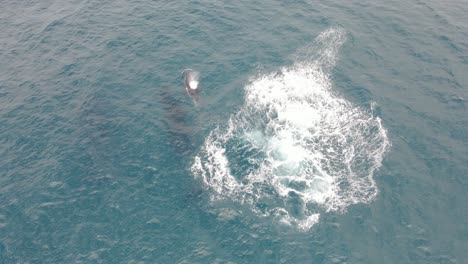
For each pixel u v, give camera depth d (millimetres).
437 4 62406
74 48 55625
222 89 49000
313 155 42281
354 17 59312
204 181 40125
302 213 37438
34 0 66562
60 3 65188
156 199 38688
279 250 34812
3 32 59312
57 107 47719
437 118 45156
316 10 60625
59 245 35469
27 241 35844
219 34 56312
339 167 41094
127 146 43312
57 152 42969
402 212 37125
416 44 54438
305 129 44812
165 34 56562
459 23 58125
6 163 42062
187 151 42750
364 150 42469
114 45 55406
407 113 45781
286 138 43969
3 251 35188
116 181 40188
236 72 51000
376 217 36844
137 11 61188
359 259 34094
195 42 55156
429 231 35719
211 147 43125
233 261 34156
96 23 59500
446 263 33656
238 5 61500
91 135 44438
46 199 38906
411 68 51062
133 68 51969
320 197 38625
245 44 54719
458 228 35938
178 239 35719
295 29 57094
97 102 48000
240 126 45188
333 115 46062
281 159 41969
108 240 35719
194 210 37812
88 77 51188
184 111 46688
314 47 54219
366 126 44688
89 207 38188
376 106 46562
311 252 34625
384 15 59750
